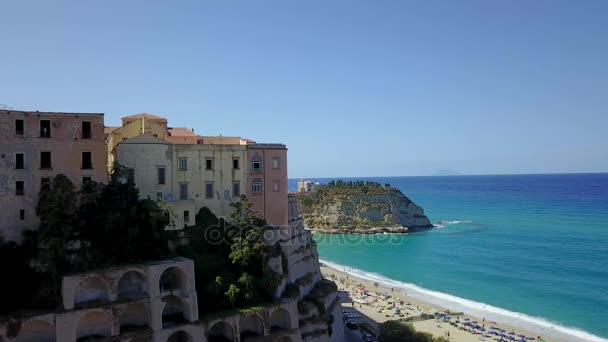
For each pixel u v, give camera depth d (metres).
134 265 55.59
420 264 155.38
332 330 72.12
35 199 58.62
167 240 62.09
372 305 108.06
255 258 64.94
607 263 145.50
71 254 54.72
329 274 144.38
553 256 157.88
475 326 91.38
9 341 48.03
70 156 61.25
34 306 51.94
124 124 81.50
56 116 60.56
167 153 70.75
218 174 74.75
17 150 57.75
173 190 71.19
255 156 77.88
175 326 55.69
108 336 53.38
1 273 52.47
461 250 175.62
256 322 61.94
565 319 97.19
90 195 59.47
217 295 60.00
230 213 75.19
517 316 99.81
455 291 121.31
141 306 56.81
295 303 63.88
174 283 60.78
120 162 67.50
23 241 57.53
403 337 77.81
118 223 57.72
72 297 51.25
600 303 107.06
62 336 50.09
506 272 138.50
